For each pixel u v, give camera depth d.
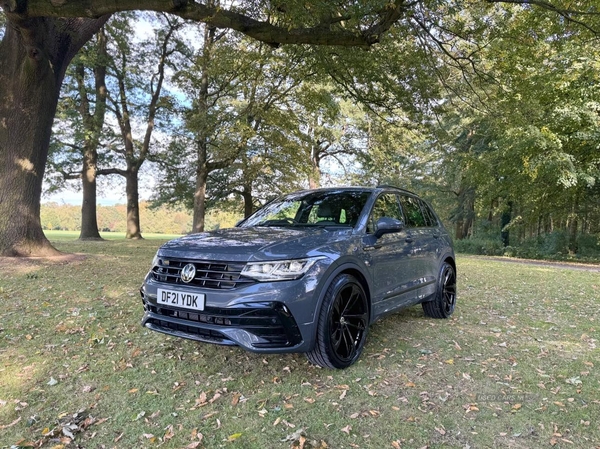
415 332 4.48
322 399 2.80
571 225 19.45
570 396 2.91
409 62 9.43
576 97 14.52
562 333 4.55
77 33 9.96
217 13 5.90
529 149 14.96
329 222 3.98
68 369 3.31
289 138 17.64
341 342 3.33
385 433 2.38
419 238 4.63
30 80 9.16
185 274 3.10
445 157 23.84
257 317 2.82
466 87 10.63
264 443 2.27
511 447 2.25
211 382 3.09
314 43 6.28
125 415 2.59
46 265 8.70
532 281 9.06
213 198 27.61
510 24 8.20
